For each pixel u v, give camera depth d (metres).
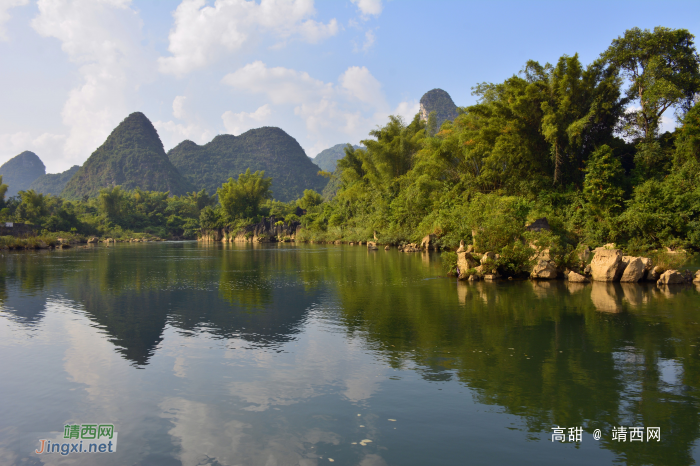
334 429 5.83
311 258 39.03
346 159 77.50
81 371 8.28
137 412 6.45
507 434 5.71
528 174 38.72
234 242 99.19
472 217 27.70
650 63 35.56
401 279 22.30
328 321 12.52
